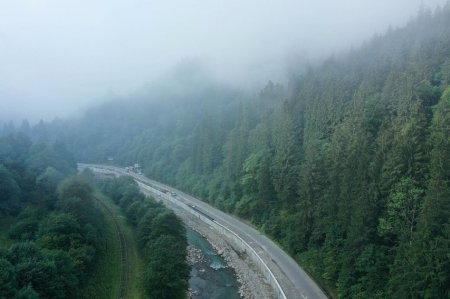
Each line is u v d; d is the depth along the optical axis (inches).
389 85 3213.6
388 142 2236.7
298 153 3440.0
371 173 2207.2
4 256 1956.2
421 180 2062.0
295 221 2972.4
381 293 1907.0
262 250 3134.8
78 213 2950.3
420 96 2699.3
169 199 5442.9
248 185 4104.3
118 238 3508.9
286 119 4035.4
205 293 2731.3
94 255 2652.6
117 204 4790.8
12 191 3206.2
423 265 1664.6
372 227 2101.4
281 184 3383.4
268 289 2593.5
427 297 1616.6
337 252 2369.6
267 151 3924.7
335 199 2463.1
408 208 2009.1
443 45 3444.9
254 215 3892.7
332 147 2896.2
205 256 3467.0
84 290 2285.9
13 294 1704.0
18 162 4227.4
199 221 4434.1
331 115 3570.4
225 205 4517.7
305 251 2849.4
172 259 2501.2
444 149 1921.8
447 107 2299.5
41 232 2615.7
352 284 2137.1
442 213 1696.6
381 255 1999.3
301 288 2439.7
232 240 3617.1
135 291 2511.1
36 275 1872.5
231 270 3147.1
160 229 3021.7
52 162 5521.7
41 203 3257.9
